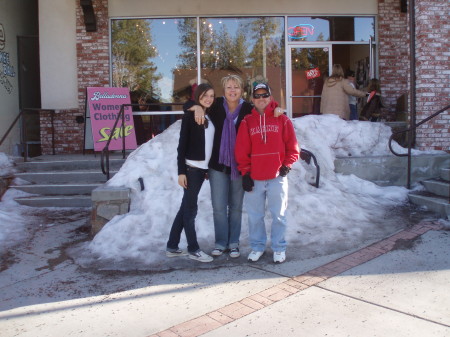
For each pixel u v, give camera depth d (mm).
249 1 10320
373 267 4531
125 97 9875
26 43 11375
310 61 10555
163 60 10422
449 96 7766
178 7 10281
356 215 5941
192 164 4668
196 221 5605
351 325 3490
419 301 3811
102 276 4664
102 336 3533
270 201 4680
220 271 4645
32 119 11516
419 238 5203
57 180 8016
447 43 7766
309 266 4652
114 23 10352
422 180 7199
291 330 3469
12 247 5617
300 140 7203
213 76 10445
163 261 4926
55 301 4164
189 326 3609
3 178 7637
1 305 4125
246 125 4590
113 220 5738
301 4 10367
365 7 10430
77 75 10289
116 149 9641
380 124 8023
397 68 10453
